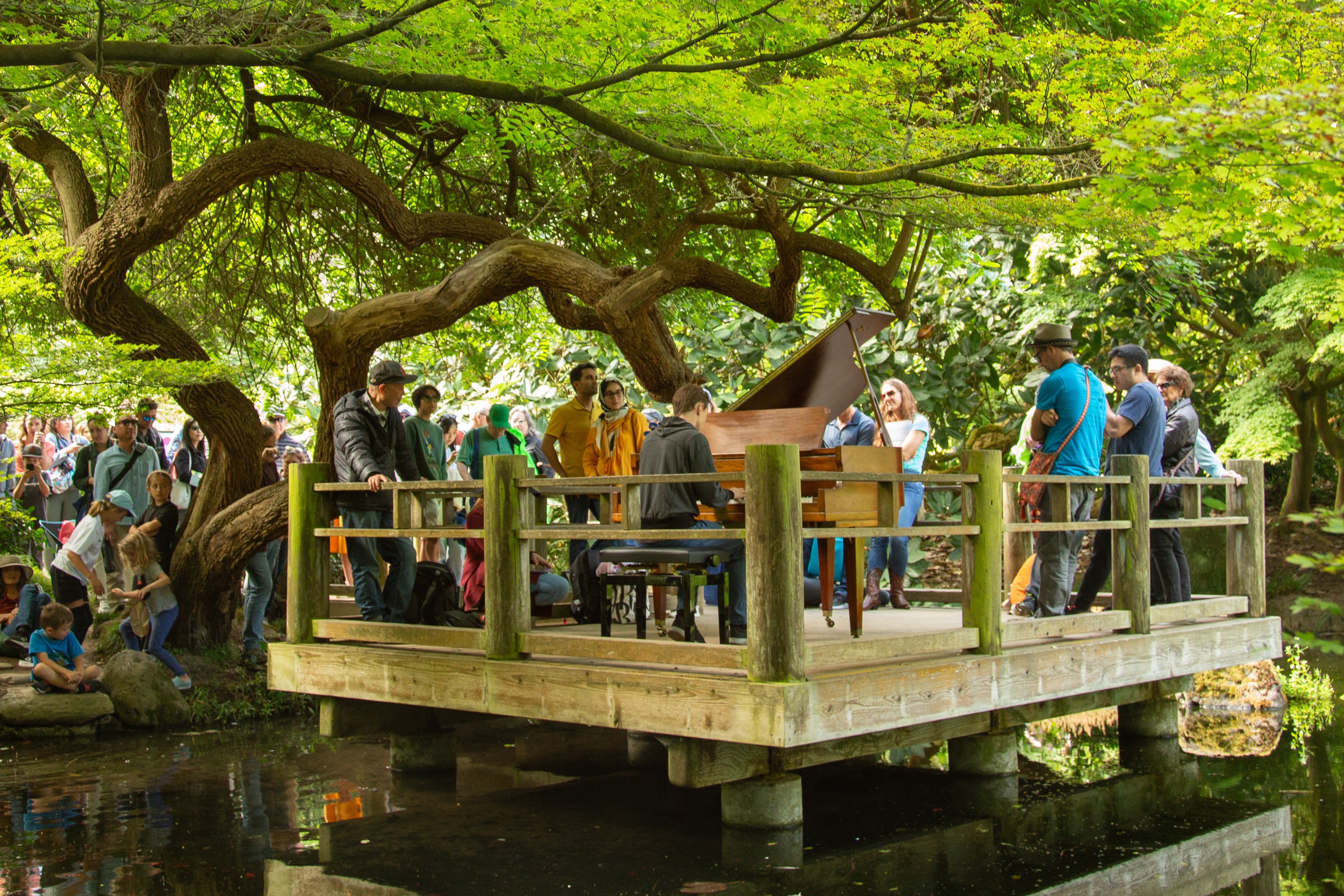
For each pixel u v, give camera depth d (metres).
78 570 9.05
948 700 5.25
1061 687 5.89
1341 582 15.18
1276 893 4.49
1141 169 3.75
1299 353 15.02
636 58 5.65
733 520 5.85
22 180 10.11
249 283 11.20
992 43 6.24
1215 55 5.49
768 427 5.88
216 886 4.54
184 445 10.91
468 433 8.86
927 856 4.91
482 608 7.14
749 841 5.05
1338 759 6.93
